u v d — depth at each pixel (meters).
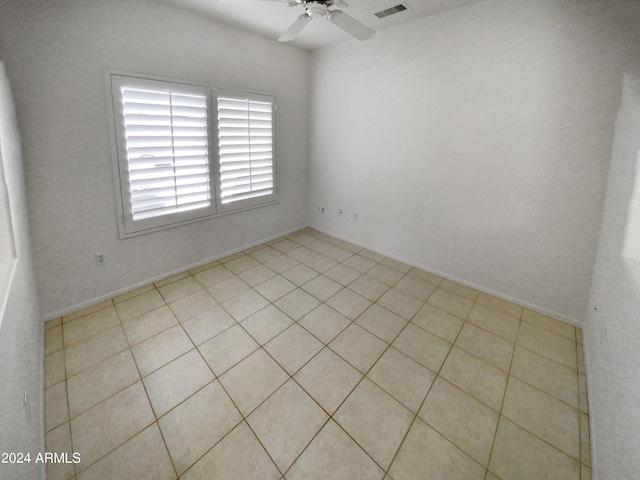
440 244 3.11
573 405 1.71
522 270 2.58
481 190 2.69
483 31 2.42
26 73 1.95
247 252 3.71
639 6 1.79
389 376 1.90
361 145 3.58
